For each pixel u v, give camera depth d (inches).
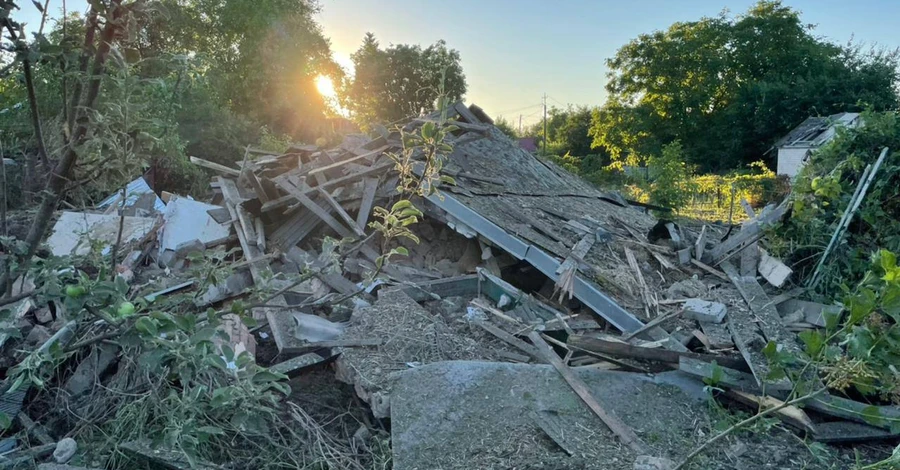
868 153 200.8
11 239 78.8
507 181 311.3
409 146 120.5
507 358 170.6
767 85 1214.9
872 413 97.7
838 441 128.4
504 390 139.8
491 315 199.8
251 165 335.3
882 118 204.7
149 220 271.6
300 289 210.2
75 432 129.0
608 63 1448.1
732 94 1311.5
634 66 1408.7
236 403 112.7
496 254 249.3
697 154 1321.4
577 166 1318.9
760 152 1258.6
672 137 1365.7
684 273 220.7
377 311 186.7
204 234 272.2
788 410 134.5
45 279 88.7
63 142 85.2
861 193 191.8
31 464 117.6
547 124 2443.4
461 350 169.5
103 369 143.9
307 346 166.7
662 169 472.7
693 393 147.0
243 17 890.1
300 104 994.1
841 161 204.2
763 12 1364.4
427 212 257.8
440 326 180.9
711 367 144.3
